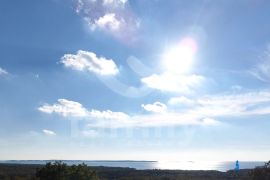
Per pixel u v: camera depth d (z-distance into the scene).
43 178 56.06
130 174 143.62
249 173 60.75
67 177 55.78
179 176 127.12
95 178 58.56
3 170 119.44
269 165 59.16
